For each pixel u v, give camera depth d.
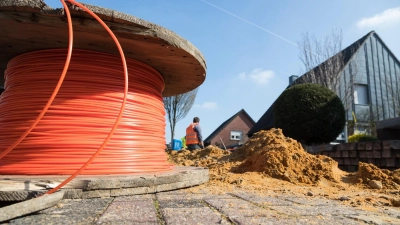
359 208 2.73
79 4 2.77
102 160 3.44
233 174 5.28
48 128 3.33
